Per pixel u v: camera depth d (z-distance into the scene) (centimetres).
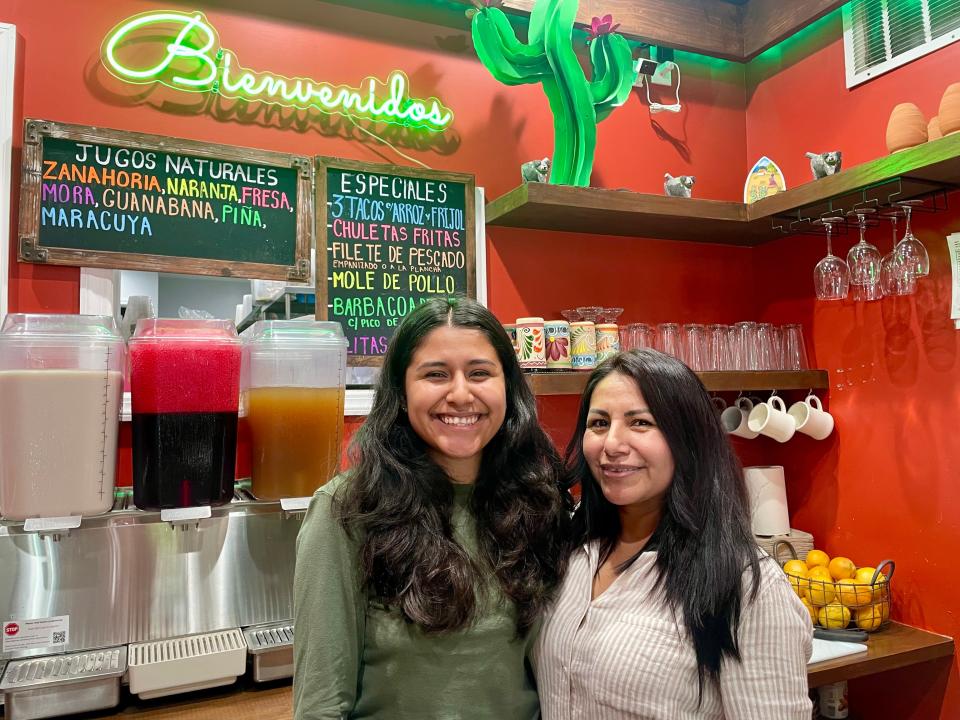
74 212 170
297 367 150
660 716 103
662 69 242
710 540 107
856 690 218
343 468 192
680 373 115
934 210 190
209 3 189
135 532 138
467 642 105
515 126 226
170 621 141
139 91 180
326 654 100
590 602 116
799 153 239
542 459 125
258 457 150
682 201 212
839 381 223
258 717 131
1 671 128
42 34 172
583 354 202
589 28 222
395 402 114
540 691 117
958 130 165
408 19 212
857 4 216
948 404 189
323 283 195
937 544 192
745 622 103
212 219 184
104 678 127
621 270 238
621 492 115
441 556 105
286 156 192
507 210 203
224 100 189
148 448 138
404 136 210
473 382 110
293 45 198
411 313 115
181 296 182
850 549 218
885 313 207
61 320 132
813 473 232
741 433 228
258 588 148
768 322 251
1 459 127
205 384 140
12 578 130
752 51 250
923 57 198
